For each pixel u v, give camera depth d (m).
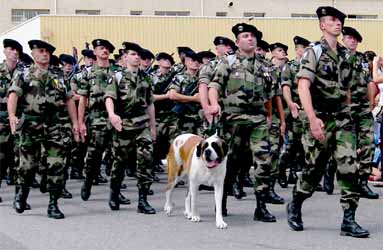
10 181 11.73
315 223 7.93
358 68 9.46
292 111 10.08
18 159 8.73
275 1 39.31
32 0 38.19
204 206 9.33
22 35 29.02
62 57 13.00
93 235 7.26
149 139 8.74
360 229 7.04
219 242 6.86
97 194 10.72
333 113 6.95
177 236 7.18
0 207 9.30
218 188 7.72
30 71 8.22
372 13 40.38
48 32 26.52
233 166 8.05
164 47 27.77
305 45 11.01
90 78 9.97
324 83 6.91
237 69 7.76
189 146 8.20
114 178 8.98
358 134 9.80
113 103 8.58
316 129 6.81
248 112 7.77
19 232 7.44
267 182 7.96
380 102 11.37
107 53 10.06
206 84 8.05
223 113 7.84
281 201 9.60
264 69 7.92
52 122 8.28
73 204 9.61
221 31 28.19
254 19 28.17
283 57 10.98
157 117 11.39
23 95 8.20
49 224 7.94
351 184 6.99
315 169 7.17
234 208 9.14
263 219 8.05
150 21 27.62
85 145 12.42
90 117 9.90
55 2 38.00
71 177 12.77
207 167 7.55
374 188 11.23
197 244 6.77
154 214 8.68
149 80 8.84
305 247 6.58
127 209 9.14
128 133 8.68
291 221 7.47
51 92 8.24
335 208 9.11
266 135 7.85
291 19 28.45
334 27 6.95
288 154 11.10
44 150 8.41
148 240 6.98
